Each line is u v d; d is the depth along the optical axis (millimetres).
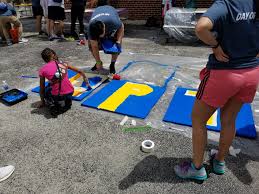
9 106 4012
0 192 2445
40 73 3586
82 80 4832
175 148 3025
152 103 3988
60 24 8109
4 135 3295
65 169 2717
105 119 3621
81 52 6840
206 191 2426
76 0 7961
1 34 7859
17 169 2725
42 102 3914
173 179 2568
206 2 9266
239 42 1918
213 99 2107
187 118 3561
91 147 3051
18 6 13039
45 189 2471
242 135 3188
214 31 1874
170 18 7547
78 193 2418
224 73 2000
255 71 2053
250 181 2535
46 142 3148
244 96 2164
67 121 3584
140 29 9859
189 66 5711
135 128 3398
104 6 4621
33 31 9578
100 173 2658
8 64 5973
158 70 5449
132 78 5016
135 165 2762
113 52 4656
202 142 2316
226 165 2742
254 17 1889
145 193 2408
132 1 10461
